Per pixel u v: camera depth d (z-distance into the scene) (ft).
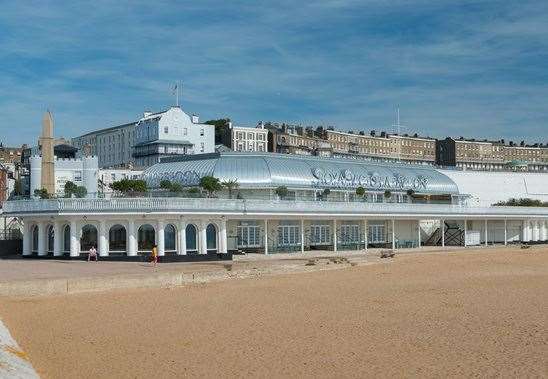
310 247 261.24
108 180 352.49
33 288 131.23
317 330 95.09
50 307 118.11
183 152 461.78
